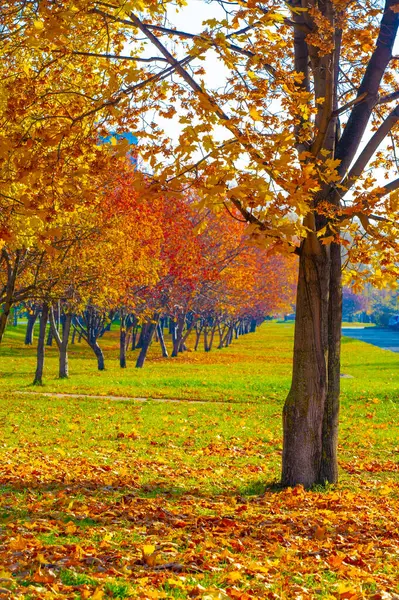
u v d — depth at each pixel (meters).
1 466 11.55
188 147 7.41
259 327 156.12
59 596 5.19
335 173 8.05
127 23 9.47
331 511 9.34
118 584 5.63
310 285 11.49
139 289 40.19
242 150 7.47
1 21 9.65
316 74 10.69
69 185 8.51
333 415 11.67
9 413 22.03
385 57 11.20
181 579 5.88
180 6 9.16
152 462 13.59
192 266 38.59
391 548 7.73
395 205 9.36
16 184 9.71
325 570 6.75
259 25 8.03
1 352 60.34
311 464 11.53
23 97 9.52
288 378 37.22
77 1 8.55
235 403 26.42
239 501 10.18
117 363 52.53
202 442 17.27
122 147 7.93
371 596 5.89
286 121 9.32
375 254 10.85
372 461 15.14
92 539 7.18
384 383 34.34
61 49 9.58
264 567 6.49
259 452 16.25
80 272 24.86
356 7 10.59
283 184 7.45
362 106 11.36
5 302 18.78
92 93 10.12
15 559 6.09
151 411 23.36
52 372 42.84
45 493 9.36
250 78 8.38
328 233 11.19
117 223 25.42
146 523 8.13
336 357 11.70
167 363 53.22
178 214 37.56
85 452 14.66
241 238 41.91
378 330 143.50
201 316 68.62
